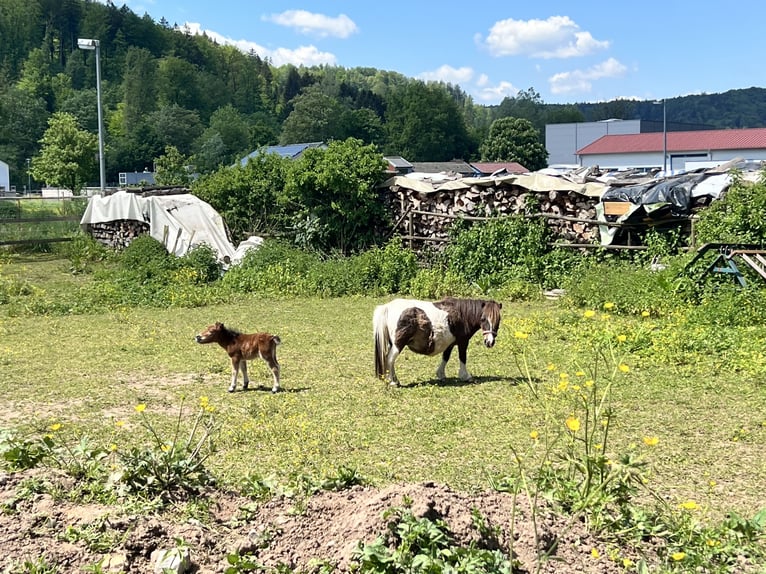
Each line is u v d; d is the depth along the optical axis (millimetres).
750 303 14016
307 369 11398
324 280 19469
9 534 4801
